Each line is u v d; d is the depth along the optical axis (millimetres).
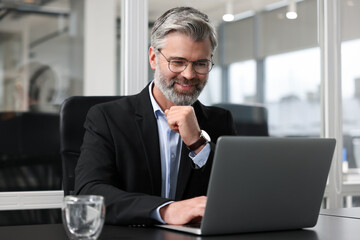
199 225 1430
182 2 3217
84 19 3004
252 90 3357
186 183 1924
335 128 3506
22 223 2896
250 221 1357
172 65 1930
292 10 3457
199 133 1806
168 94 1971
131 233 1347
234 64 3320
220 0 3309
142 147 1968
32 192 2895
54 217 2951
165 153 2043
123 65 3086
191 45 1910
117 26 3078
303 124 3479
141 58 3074
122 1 3090
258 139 1313
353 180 3555
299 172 1403
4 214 2865
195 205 1447
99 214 1154
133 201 1504
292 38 3461
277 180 1370
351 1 3584
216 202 1290
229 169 1285
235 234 1354
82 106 2139
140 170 1941
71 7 2980
